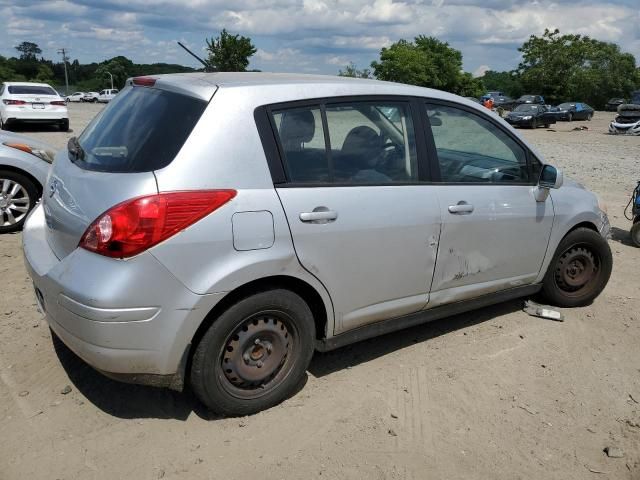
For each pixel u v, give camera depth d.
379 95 3.66
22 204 6.58
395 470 2.95
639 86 72.56
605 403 3.68
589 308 5.11
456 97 4.11
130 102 3.52
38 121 18.67
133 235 2.73
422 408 3.48
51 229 3.34
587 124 40.28
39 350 3.87
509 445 3.21
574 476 3.01
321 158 3.35
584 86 68.88
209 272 2.89
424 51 56.50
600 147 21.91
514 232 4.30
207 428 3.17
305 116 3.31
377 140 3.62
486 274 4.24
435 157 3.88
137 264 2.75
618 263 6.55
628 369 4.11
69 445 2.98
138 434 3.09
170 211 2.79
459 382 3.79
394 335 4.41
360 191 3.45
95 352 2.80
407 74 54.09
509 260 4.36
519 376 3.92
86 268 2.80
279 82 3.33
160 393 3.45
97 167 3.11
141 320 2.79
